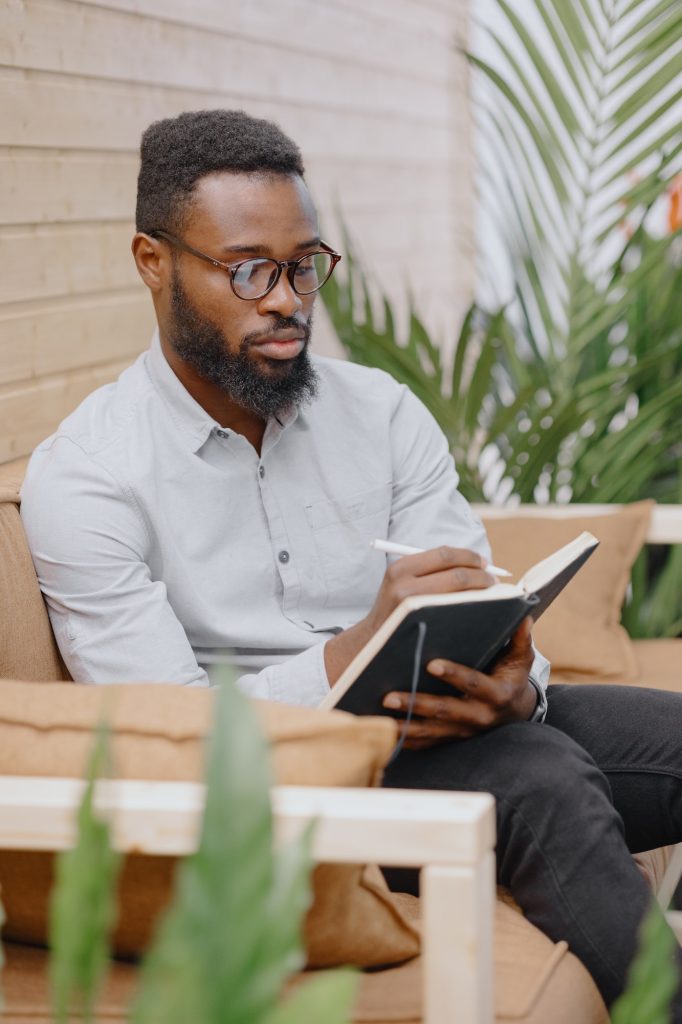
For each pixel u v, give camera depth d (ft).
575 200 12.49
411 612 5.24
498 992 4.99
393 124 18.35
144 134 7.06
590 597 9.95
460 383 11.82
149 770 4.70
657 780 6.98
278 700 6.21
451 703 5.91
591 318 12.27
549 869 5.59
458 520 7.75
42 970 5.16
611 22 12.25
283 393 6.77
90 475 6.54
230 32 12.71
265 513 7.04
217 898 2.10
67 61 9.31
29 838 4.40
